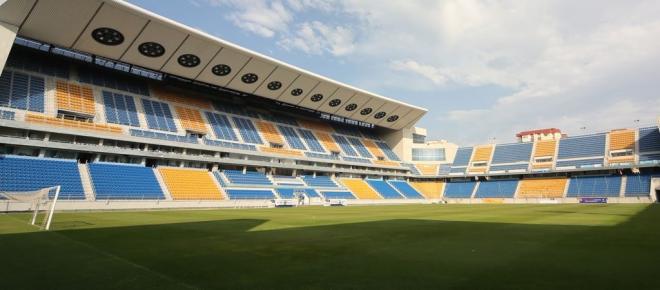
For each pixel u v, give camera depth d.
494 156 76.25
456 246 11.40
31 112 36.38
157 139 43.75
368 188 64.81
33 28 35.75
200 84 55.28
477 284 6.69
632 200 53.38
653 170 57.84
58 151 37.47
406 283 6.81
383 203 61.69
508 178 71.75
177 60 44.69
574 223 19.31
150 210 34.03
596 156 63.59
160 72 47.66
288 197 51.28
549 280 6.92
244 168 52.84
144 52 42.22
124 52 41.59
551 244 11.62
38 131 35.91
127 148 41.56
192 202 40.31
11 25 34.19
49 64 44.56
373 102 66.12
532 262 8.69
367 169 70.00
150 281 6.91
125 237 13.25
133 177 39.47
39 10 33.91
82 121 39.56
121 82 50.12
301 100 59.50
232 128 55.81
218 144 50.28
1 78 37.75
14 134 35.09
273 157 55.12
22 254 9.49
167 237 13.47
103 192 35.12
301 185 56.12
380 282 6.90
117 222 19.58
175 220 21.61
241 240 12.78
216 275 7.46
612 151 62.62
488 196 68.00
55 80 42.59
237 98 62.38
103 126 40.75
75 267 8.03
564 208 37.66
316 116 73.69
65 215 24.50
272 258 9.34
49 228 15.70
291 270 7.95
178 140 46.38
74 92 42.75
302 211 34.28
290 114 70.75
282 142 59.84
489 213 30.14
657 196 53.56
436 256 9.62
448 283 6.79
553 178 65.88
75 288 6.39
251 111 63.91
